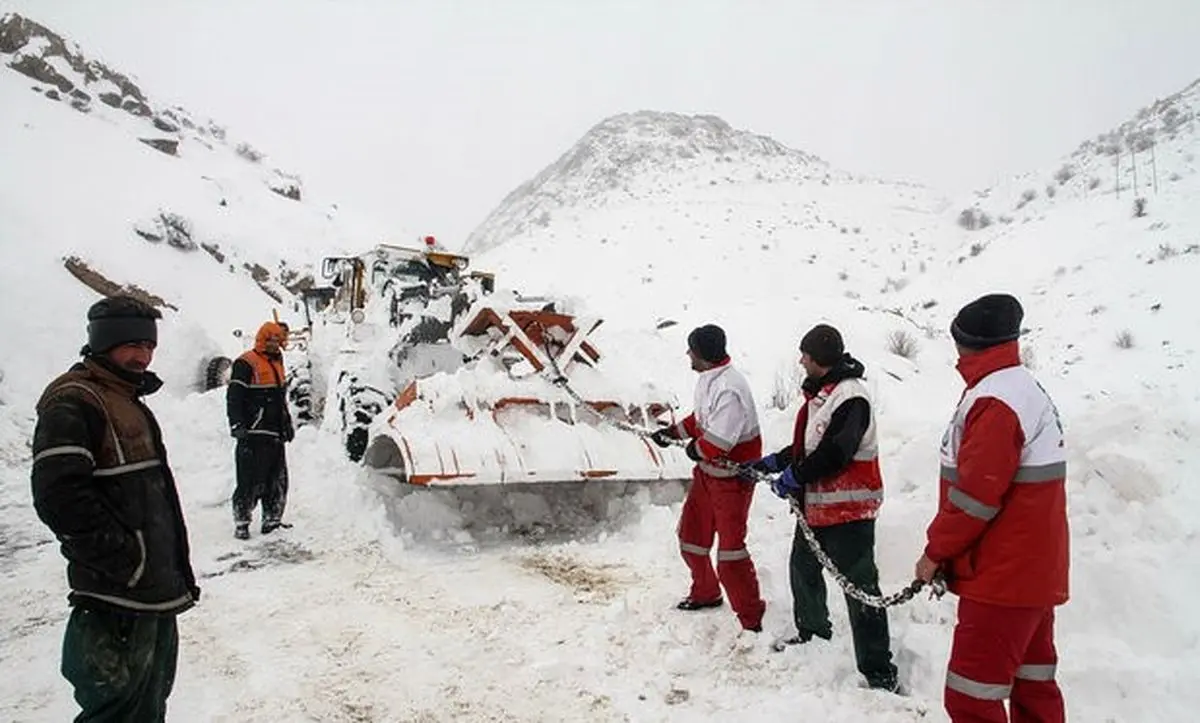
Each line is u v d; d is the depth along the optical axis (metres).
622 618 4.58
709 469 4.29
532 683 3.91
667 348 14.25
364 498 6.92
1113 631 3.73
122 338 2.71
